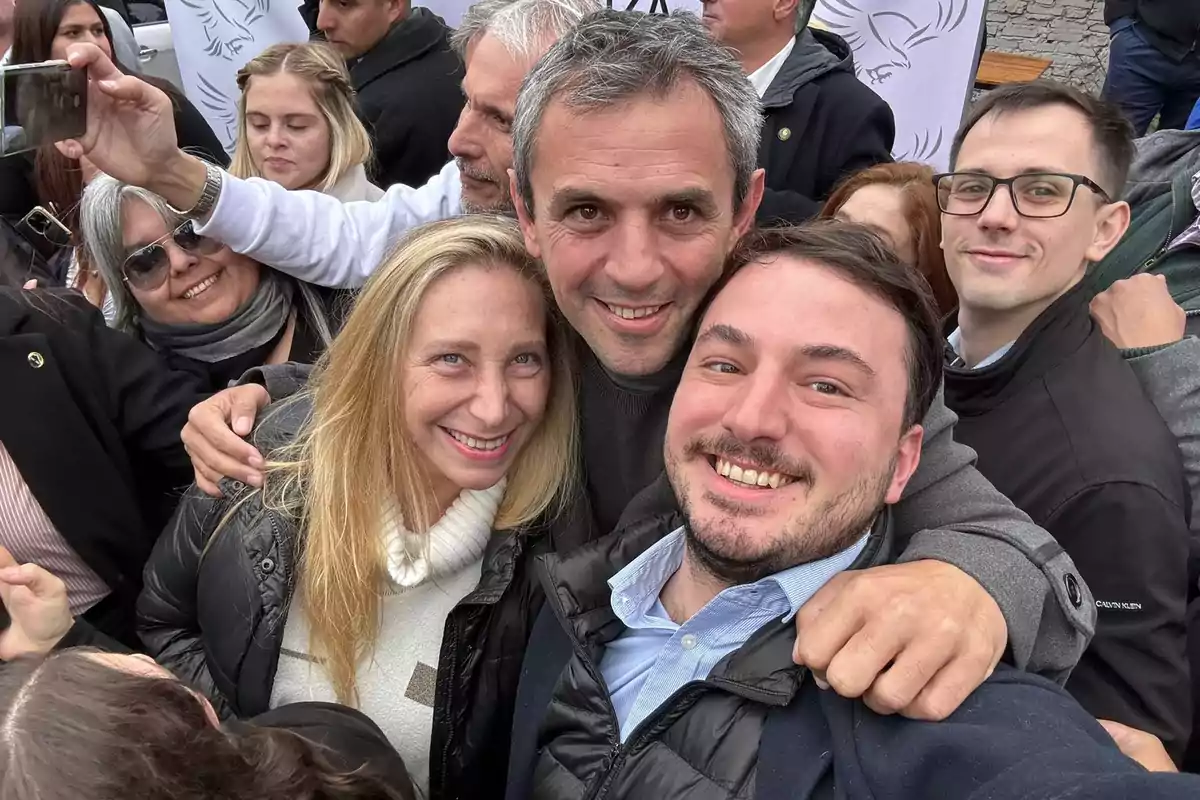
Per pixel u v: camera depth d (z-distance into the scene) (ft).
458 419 4.46
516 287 4.44
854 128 8.56
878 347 3.46
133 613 6.28
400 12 11.07
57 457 5.73
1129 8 14.82
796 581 3.50
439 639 4.75
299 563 4.76
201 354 7.11
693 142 3.89
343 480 4.62
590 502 5.06
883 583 3.36
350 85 8.96
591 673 3.95
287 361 7.30
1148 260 7.00
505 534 4.73
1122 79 15.16
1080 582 3.80
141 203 6.72
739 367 3.55
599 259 4.15
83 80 5.76
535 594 4.75
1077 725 3.02
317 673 4.86
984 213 5.39
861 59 10.28
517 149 4.32
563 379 4.86
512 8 6.59
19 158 9.48
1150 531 4.49
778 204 8.10
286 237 6.87
